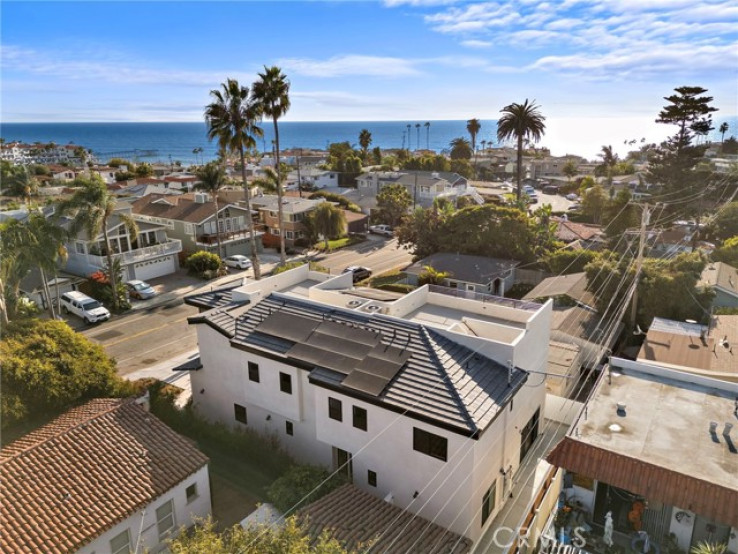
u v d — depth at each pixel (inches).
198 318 934.4
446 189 3287.4
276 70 1875.0
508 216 1966.0
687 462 554.3
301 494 721.6
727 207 2274.9
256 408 920.3
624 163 5118.1
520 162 2647.6
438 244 2086.6
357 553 597.3
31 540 573.0
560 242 2070.6
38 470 649.6
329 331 854.5
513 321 924.6
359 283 1950.1
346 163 4333.2
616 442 593.3
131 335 1440.7
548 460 580.4
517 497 820.6
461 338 790.5
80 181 1601.9
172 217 2267.5
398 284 1873.8
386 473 739.4
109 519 620.1
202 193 2551.7
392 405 695.7
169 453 734.5
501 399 713.0
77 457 681.6
